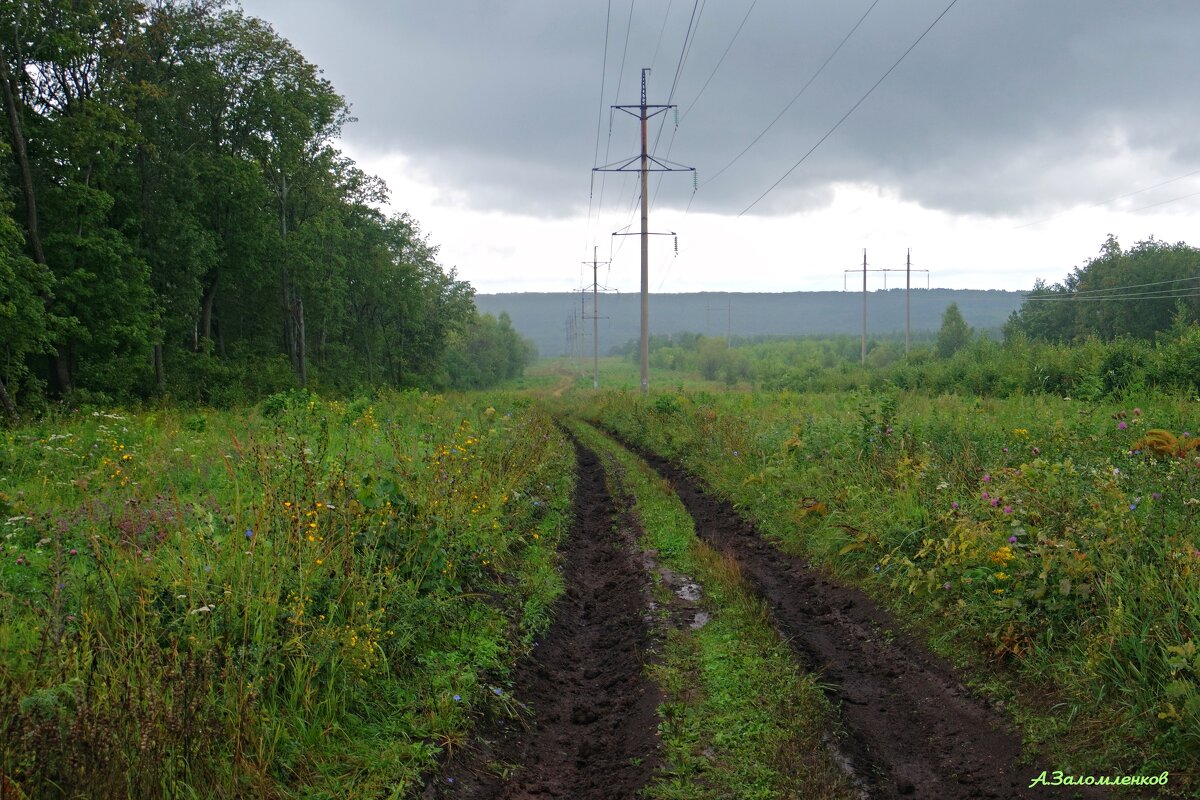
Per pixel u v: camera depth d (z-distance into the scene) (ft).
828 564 27.99
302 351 132.57
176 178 96.99
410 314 176.55
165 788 11.76
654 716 17.25
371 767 14.25
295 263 119.65
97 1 85.40
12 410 64.39
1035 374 85.46
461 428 40.86
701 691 18.26
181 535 17.71
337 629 16.79
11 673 12.73
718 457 48.83
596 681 20.56
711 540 32.73
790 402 86.22
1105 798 13.32
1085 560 18.61
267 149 114.52
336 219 133.80
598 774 15.71
